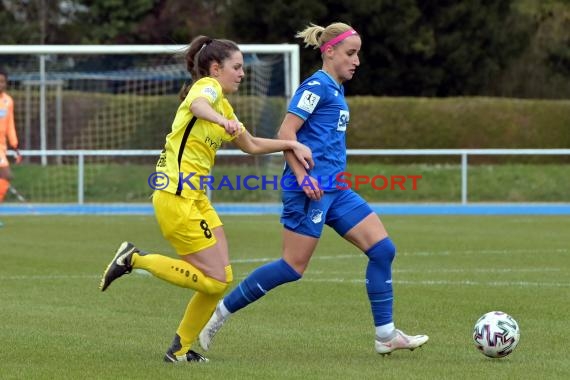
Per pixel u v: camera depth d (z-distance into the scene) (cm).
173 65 7644
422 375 1902
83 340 2288
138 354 2123
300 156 2058
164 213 1998
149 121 7912
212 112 1922
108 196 7394
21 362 2019
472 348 2227
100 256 4078
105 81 8494
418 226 5534
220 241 2045
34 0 11619
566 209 6744
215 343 2284
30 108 8362
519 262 3906
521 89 11288
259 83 7281
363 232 2148
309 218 2108
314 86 2108
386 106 9119
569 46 11325
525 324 2539
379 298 2136
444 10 10050
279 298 2991
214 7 11875
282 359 2089
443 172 8088
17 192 7262
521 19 10725
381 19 9900
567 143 9150
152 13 11706
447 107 9131
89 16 11600
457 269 3688
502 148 9131
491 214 6525
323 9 9925
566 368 1978
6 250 4278
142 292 3111
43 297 2988
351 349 2219
